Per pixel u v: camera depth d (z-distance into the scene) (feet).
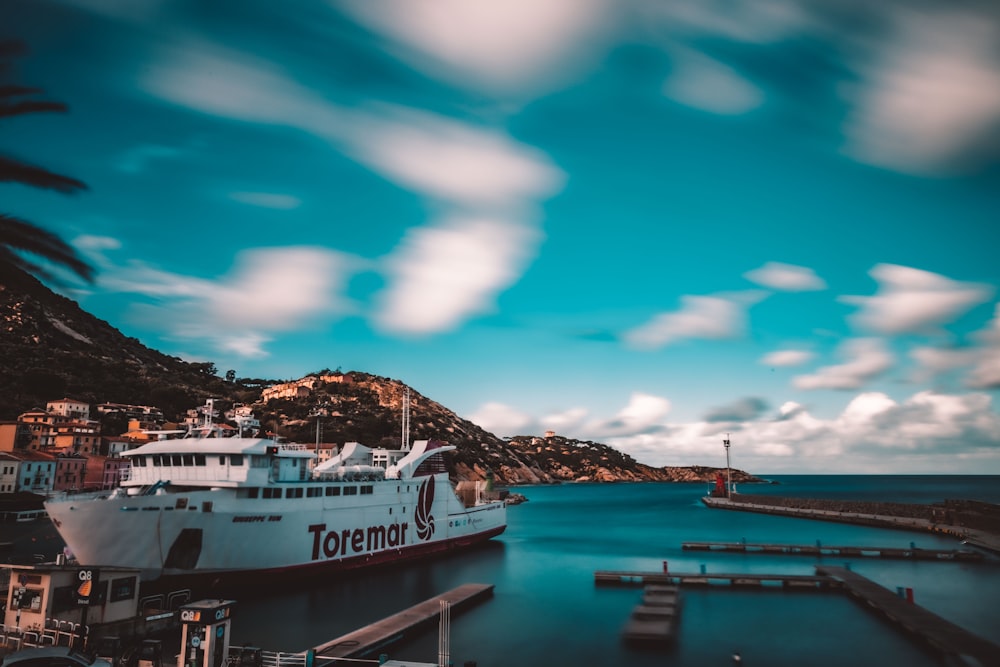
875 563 231.91
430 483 229.86
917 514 370.53
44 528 303.68
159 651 89.35
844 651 123.85
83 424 468.34
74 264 81.10
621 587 188.44
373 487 197.36
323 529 174.40
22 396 542.16
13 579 98.07
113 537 137.59
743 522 433.07
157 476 161.89
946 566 224.53
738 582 184.75
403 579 193.36
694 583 186.70
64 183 79.25
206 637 84.12
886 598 157.38
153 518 140.56
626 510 604.49
